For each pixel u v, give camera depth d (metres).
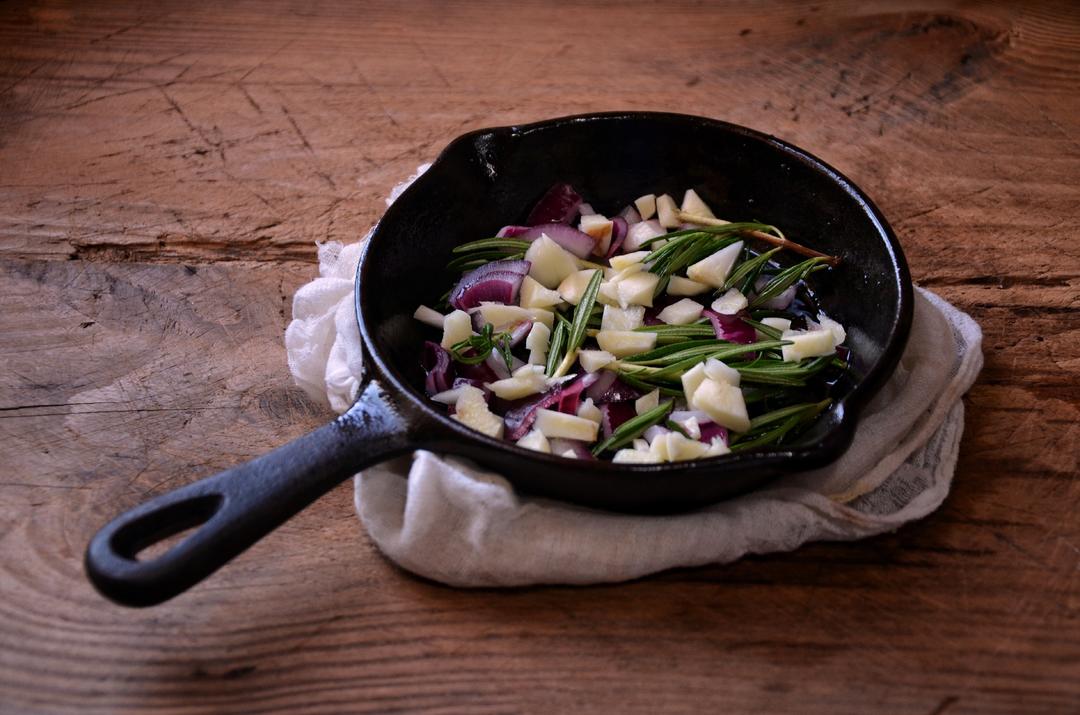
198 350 0.51
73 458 0.48
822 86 0.65
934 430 0.47
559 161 0.52
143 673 0.42
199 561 0.39
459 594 0.44
